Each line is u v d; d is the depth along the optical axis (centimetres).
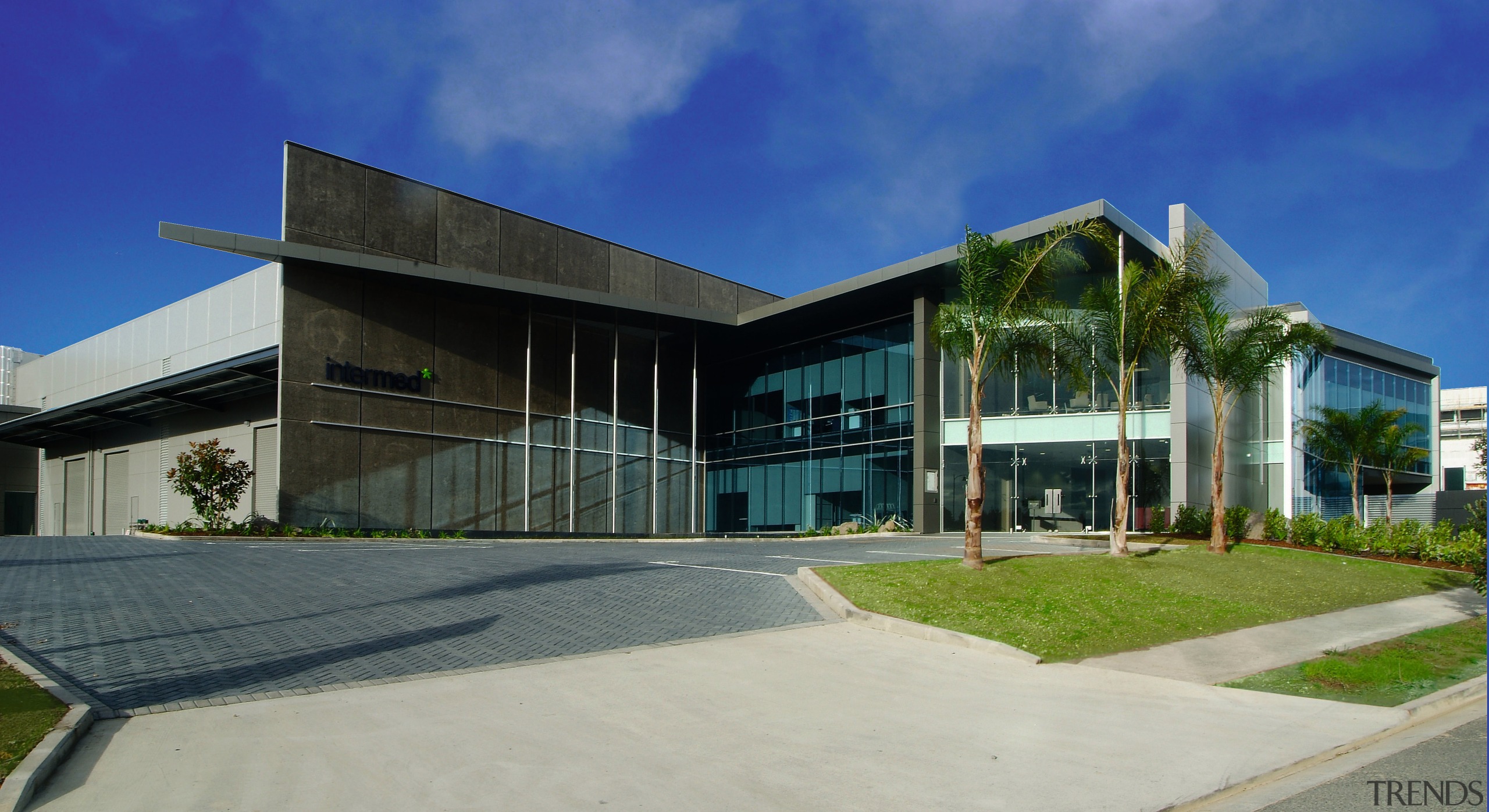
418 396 2898
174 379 2923
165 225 2270
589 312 3269
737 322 3506
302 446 2584
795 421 3641
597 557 1875
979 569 1520
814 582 1396
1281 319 2064
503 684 800
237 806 500
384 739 632
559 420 3338
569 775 568
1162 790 568
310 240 2625
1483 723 791
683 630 1069
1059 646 1050
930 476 3094
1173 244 2800
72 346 4166
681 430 3866
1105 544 2344
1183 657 1034
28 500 4312
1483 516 2022
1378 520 2638
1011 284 1636
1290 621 1318
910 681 868
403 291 2889
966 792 555
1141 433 2897
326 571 1500
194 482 2481
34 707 654
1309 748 674
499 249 3111
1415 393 4547
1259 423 3288
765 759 612
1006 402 3123
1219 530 2006
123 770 553
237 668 819
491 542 2614
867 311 3350
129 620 1026
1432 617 1381
